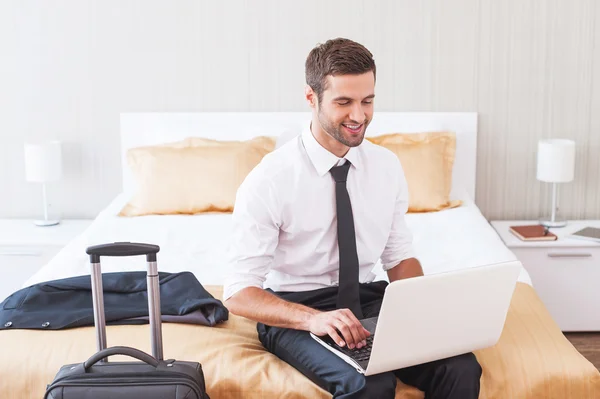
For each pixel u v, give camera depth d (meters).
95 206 3.84
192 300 2.30
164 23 3.65
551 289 3.39
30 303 2.32
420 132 3.61
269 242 2.12
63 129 3.76
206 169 3.38
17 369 2.06
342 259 2.14
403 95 3.66
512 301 2.41
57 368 2.06
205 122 3.67
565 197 3.72
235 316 2.34
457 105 3.66
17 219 3.82
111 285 2.41
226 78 3.68
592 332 3.45
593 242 3.34
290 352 2.03
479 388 1.96
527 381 2.03
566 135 3.67
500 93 3.64
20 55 3.70
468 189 3.68
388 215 2.24
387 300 1.74
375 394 1.84
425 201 3.36
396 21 3.61
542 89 3.63
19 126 3.77
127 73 3.70
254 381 1.99
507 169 3.71
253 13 3.62
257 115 3.65
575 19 3.57
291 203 2.12
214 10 3.63
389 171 2.24
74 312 2.26
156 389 1.80
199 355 2.07
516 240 3.39
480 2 3.58
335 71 1.99
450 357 1.95
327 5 3.61
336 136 2.05
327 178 2.16
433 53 3.62
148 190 3.38
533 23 3.59
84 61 3.70
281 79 3.67
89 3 3.65
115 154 3.78
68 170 3.80
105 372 1.84
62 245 3.46
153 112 3.71
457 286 1.82
